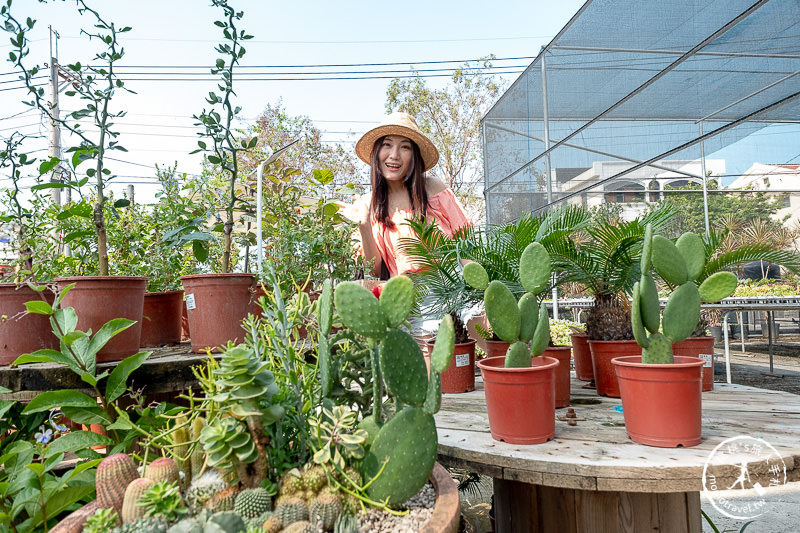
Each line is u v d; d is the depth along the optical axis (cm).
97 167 164
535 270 122
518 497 147
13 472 123
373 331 85
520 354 118
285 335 104
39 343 152
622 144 694
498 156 847
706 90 622
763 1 384
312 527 73
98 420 124
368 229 257
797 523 221
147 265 218
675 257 121
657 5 495
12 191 178
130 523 69
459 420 142
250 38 178
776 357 744
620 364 114
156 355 159
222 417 88
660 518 126
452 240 200
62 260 201
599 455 103
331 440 86
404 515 85
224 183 235
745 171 811
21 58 157
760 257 186
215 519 69
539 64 677
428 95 1446
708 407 145
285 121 1273
